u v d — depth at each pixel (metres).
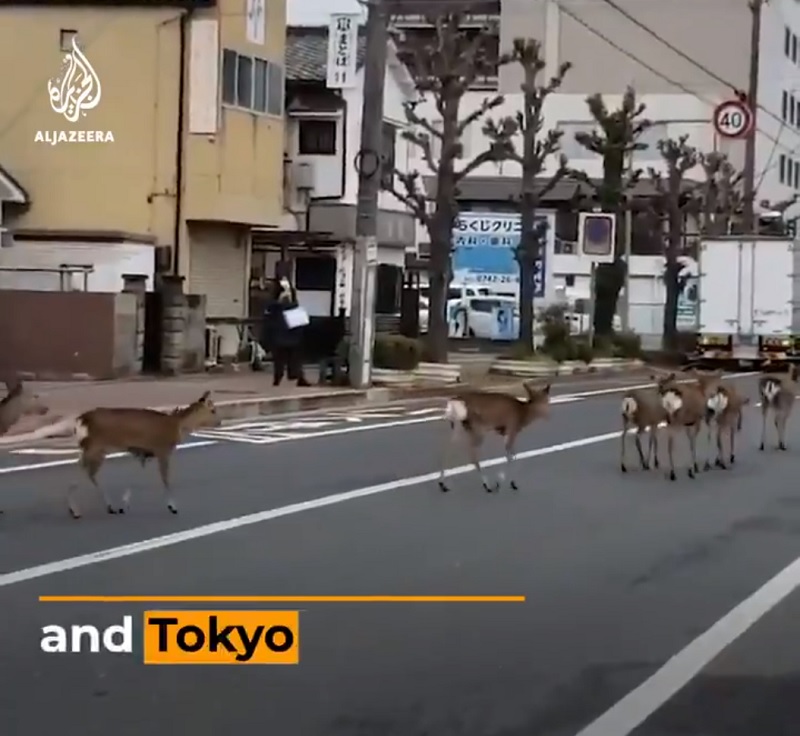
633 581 11.48
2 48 34.25
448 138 34.19
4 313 28.75
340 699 8.05
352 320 29.86
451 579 11.33
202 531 13.15
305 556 12.08
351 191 42.66
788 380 22.16
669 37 56.69
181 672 8.57
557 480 17.58
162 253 33.62
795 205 69.44
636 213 55.25
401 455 19.50
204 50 33.72
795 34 66.94
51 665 8.66
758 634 9.77
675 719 7.77
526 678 8.55
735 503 15.95
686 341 48.97
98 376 28.67
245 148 34.97
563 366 38.69
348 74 30.11
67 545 12.34
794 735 7.52
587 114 59.09
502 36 53.28
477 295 54.66
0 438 20.16
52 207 34.22
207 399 14.46
